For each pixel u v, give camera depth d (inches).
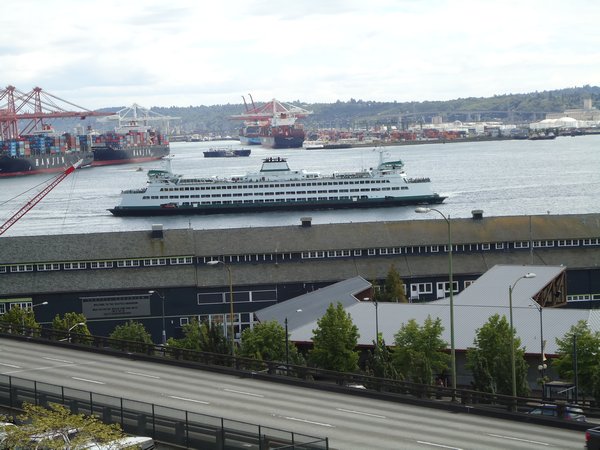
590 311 5290.4
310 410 3321.9
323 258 7406.5
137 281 7101.4
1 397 3216.0
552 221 7677.2
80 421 2479.1
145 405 2997.0
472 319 5364.2
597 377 4207.7
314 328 5595.5
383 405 3440.0
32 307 6939.0
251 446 2637.8
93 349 4431.6
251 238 7445.9
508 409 3316.9
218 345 4953.3
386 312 5684.1
